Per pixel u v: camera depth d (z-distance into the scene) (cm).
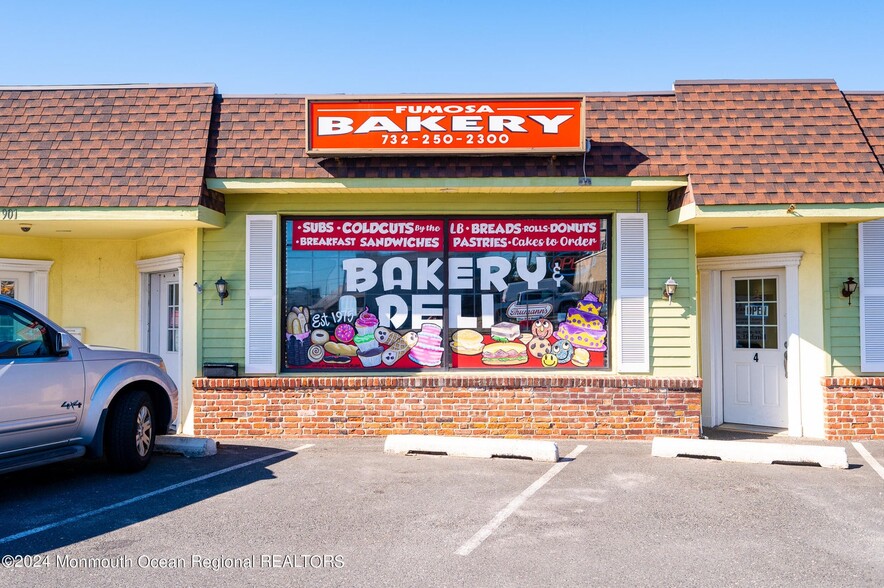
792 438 966
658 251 955
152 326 1090
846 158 909
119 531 559
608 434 933
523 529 564
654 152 923
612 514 603
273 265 955
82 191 884
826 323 957
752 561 498
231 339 958
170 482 711
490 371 960
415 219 970
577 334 966
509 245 969
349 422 940
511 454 812
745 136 931
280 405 941
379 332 967
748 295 1062
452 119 903
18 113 955
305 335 969
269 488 687
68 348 683
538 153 905
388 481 712
